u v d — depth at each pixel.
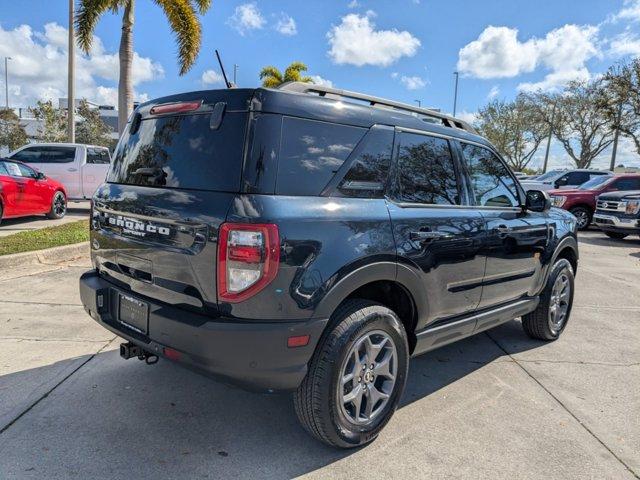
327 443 2.83
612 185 15.56
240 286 2.42
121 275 3.13
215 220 2.48
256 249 2.40
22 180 10.56
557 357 4.49
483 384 3.87
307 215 2.55
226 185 2.54
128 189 3.06
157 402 3.37
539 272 4.45
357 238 2.73
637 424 3.31
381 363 2.98
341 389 2.75
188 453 2.82
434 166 3.41
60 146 13.79
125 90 13.24
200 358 2.52
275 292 2.44
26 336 4.42
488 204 3.90
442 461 2.83
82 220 11.78
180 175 2.77
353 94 3.10
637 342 4.95
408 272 3.00
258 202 2.45
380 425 3.01
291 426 3.14
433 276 3.21
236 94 2.63
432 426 3.21
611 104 25.67
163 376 3.75
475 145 3.83
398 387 3.10
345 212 2.72
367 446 2.96
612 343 4.90
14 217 10.67
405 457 2.86
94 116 35.28
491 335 5.09
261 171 2.50
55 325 4.71
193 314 2.61
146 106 3.25
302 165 2.64
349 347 2.72
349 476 2.67
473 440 3.06
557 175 22.33
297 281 2.49
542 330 4.78
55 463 2.67
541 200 4.21
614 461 2.89
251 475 2.65
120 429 3.03
